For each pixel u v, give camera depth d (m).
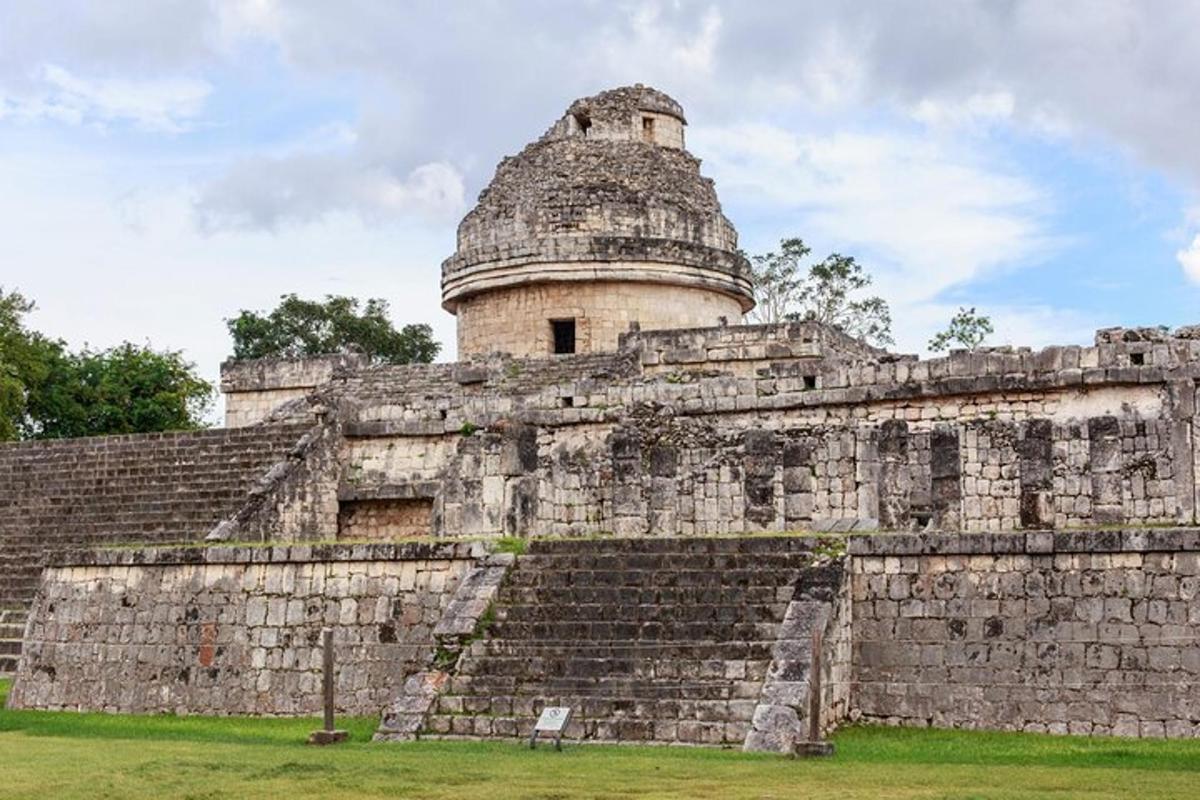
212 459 38.06
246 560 25.97
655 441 30.39
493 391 39.41
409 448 36.75
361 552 25.17
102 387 58.53
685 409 34.50
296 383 45.84
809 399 33.34
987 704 21.97
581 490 31.50
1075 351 31.12
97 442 39.62
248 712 25.44
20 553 37.25
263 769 16.89
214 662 25.92
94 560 27.39
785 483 27.55
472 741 20.36
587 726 20.38
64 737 22.19
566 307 45.00
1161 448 29.47
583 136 46.84
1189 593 21.11
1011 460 29.16
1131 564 21.47
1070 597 21.77
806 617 21.48
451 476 28.89
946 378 32.06
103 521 37.28
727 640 21.67
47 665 27.52
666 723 20.06
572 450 35.00
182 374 60.84
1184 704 20.94
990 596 22.20
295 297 73.69
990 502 29.17
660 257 44.91
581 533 30.86
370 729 22.22
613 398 34.94
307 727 23.20
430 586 24.72
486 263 45.59
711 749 19.22
